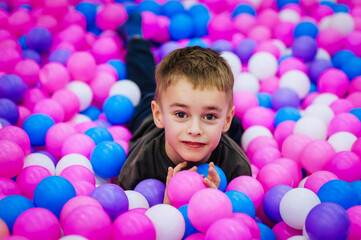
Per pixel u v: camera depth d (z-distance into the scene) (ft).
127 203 5.81
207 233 4.96
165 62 6.40
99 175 7.29
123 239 4.92
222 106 5.93
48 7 12.29
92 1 14.25
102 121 9.16
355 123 7.95
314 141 7.33
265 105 9.81
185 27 12.25
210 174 5.99
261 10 13.75
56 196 5.70
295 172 7.20
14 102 9.02
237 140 8.79
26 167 6.64
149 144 6.78
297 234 5.90
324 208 5.19
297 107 9.63
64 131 7.95
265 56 10.53
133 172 6.81
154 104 6.56
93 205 5.21
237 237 4.75
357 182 6.39
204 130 5.86
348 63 10.20
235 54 11.49
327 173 6.62
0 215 5.38
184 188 5.80
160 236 5.22
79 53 9.78
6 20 12.19
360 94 9.24
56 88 9.31
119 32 12.03
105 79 9.95
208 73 5.84
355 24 12.03
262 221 6.77
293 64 10.43
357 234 5.39
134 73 10.66
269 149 7.80
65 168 6.89
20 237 4.58
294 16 12.59
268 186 6.79
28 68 9.66
